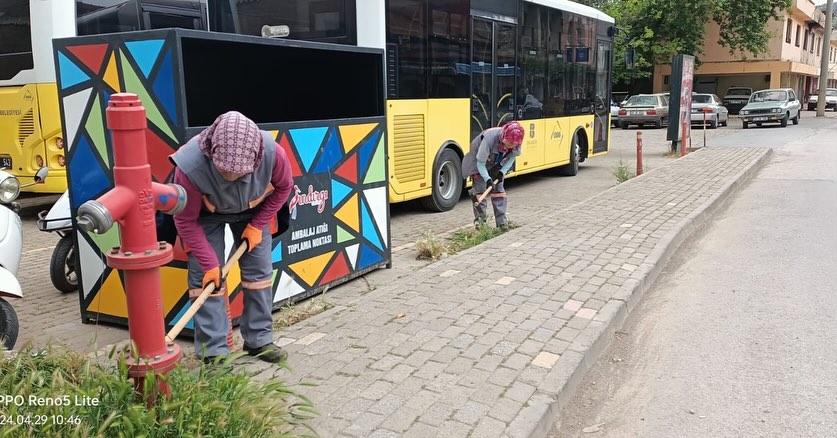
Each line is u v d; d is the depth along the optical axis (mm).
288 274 5258
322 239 5598
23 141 9633
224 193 3484
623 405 3824
